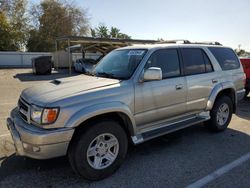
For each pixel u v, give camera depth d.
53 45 42.03
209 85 5.03
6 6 38.62
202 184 3.41
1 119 6.52
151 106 4.04
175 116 4.54
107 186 3.36
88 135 3.33
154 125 4.25
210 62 5.19
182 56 4.64
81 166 3.33
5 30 35.22
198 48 5.05
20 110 3.65
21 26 39.19
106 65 4.54
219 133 5.46
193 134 5.37
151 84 4.02
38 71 19.72
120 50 4.74
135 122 3.86
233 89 5.62
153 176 3.61
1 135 5.20
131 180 3.51
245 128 5.84
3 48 35.88
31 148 3.18
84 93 3.37
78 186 3.36
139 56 4.15
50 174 3.65
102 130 3.45
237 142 4.93
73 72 22.12
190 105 4.71
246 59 8.67
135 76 3.88
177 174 3.67
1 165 3.90
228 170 3.79
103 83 3.71
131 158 4.20
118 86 3.66
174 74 4.44
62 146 3.18
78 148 3.29
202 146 4.71
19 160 4.07
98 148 3.49
